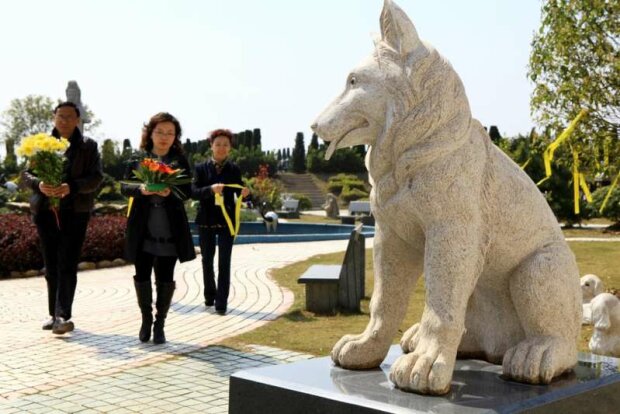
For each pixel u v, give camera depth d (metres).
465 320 3.17
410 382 2.59
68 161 6.32
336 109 2.77
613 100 7.47
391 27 2.72
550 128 7.88
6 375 4.92
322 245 16.77
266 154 51.00
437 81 2.65
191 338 6.20
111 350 5.74
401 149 2.69
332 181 48.12
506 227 2.82
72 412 4.06
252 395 2.80
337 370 2.93
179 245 5.90
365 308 7.65
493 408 2.40
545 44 7.77
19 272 10.91
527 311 2.85
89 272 11.40
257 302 8.12
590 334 6.32
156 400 4.30
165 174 5.74
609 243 15.91
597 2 7.33
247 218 24.91
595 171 7.91
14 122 52.62
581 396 2.67
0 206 21.86
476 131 2.83
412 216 2.75
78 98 18.84
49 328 6.64
